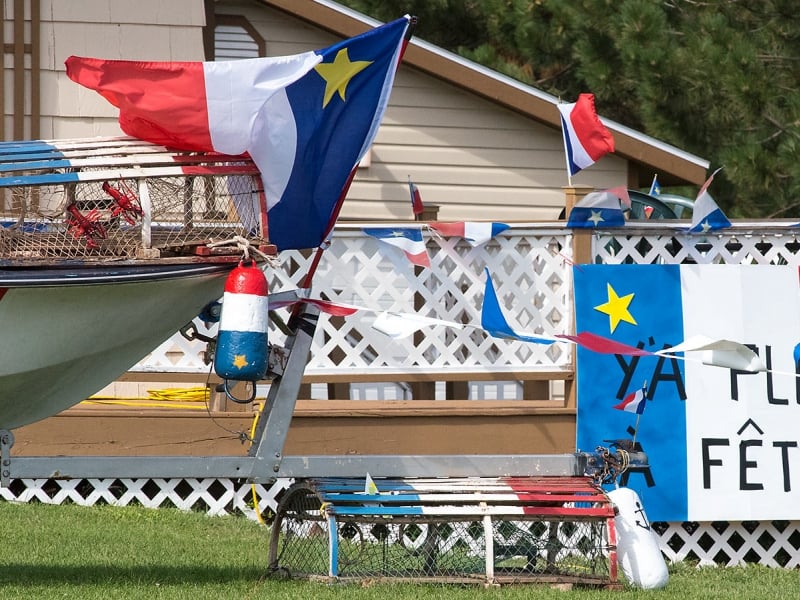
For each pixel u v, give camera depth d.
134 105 16.11
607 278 23.58
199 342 23.88
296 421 22.89
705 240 24.34
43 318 16.33
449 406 23.72
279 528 18.48
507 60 57.16
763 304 23.75
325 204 17.98
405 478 18.78
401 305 23.92
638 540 18.56
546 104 33.75
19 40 29.52
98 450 22.56
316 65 16.80
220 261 16.78
